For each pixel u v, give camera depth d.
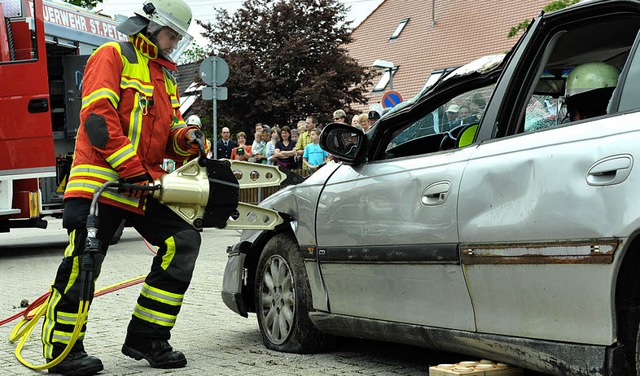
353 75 34.72
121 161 4.80
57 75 15.55
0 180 12.71
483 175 3.97
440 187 4.21
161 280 5.15
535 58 4.13
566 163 3.57
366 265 4.71
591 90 4.00
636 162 3.29
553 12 4.05
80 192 4.90
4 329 6.65
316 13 34.56
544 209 3.62
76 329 4.85
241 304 5.96
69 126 15.46
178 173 5.08
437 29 39.50
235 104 34.50
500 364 4.06
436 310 4.25
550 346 3.62
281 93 34.62
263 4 35.53
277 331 5.58
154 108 5.07
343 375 4.80
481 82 4.58
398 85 38.69
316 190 5.20
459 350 4.21
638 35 3.59
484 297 3.96
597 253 3.39
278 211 5.54
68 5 15.47
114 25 16.92
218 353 5.55
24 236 18.53
